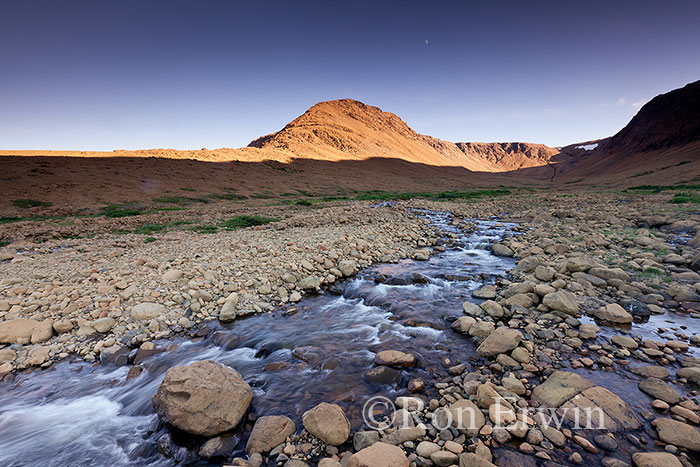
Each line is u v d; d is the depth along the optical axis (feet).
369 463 10.98
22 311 25.05
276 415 15.02
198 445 13.89
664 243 40.63
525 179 467.93
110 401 17.22
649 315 23.22
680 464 10.71
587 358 17.93
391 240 51.06
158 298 28.09
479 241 52.90
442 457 11.60
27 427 15.48
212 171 181.88
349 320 25.58
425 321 24.48
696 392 14.93
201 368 15.84
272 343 22.15
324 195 185.47
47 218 83.82
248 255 39.68
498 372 17.35
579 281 29.12
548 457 11.76
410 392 16.14
